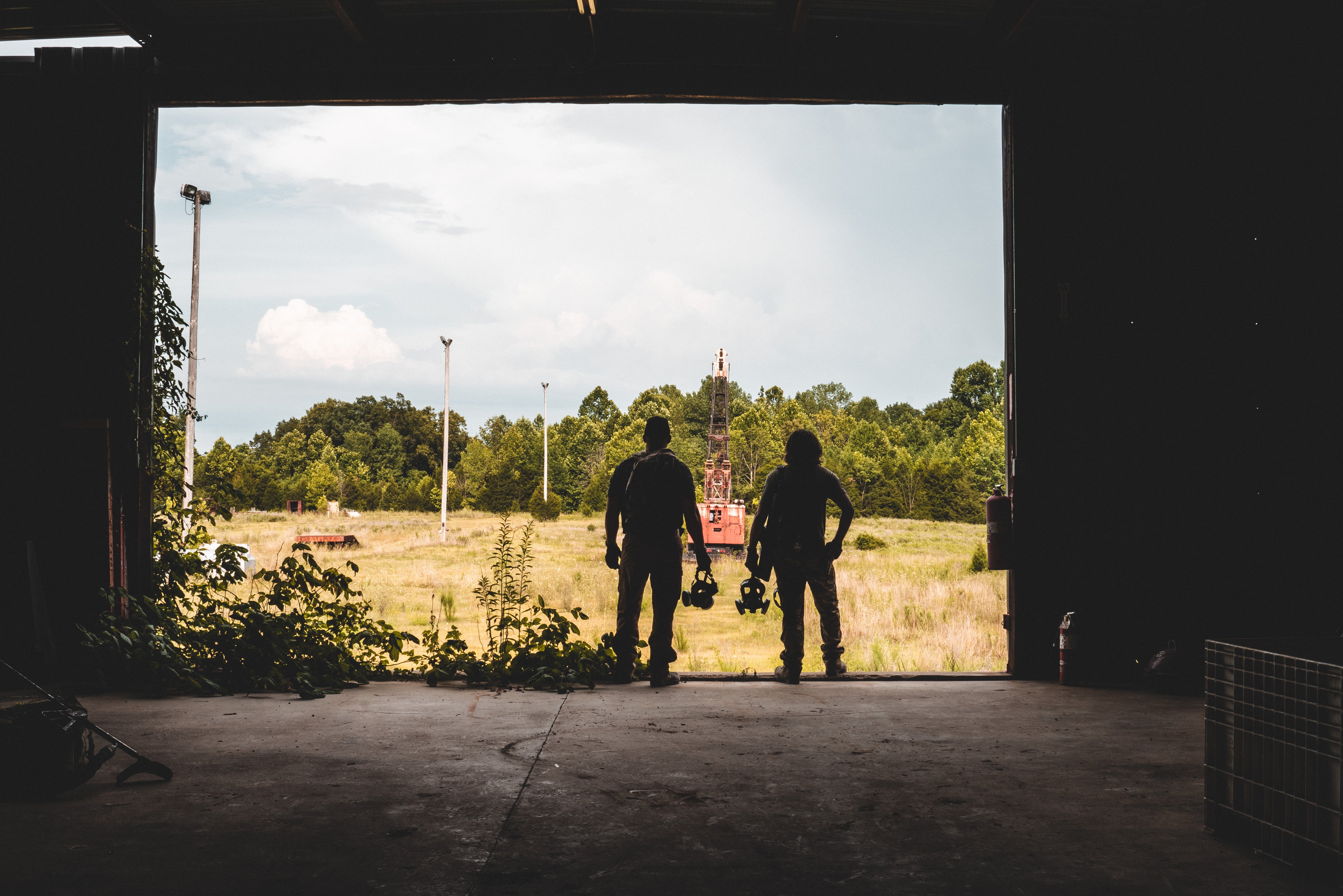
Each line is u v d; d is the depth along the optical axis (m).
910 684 5.66
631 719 4.59
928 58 5.80
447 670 5.86
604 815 3.02
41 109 5.90
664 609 5.64
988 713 4.73
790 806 3.12
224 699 5.13
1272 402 5.76
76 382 5.81
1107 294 5.78
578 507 62.25
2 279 5.83
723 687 5.59
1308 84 5.82
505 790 3.30
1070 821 2.97
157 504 6.04
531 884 2.43
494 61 5.86
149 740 4.10
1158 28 5.81
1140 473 5.75
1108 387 5.76
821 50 5.78
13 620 5.64
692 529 5.71
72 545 5.68
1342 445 5.73
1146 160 5.81
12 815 3.02
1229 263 5.80
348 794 3.25
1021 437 5.76
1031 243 5.78
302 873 2.51
